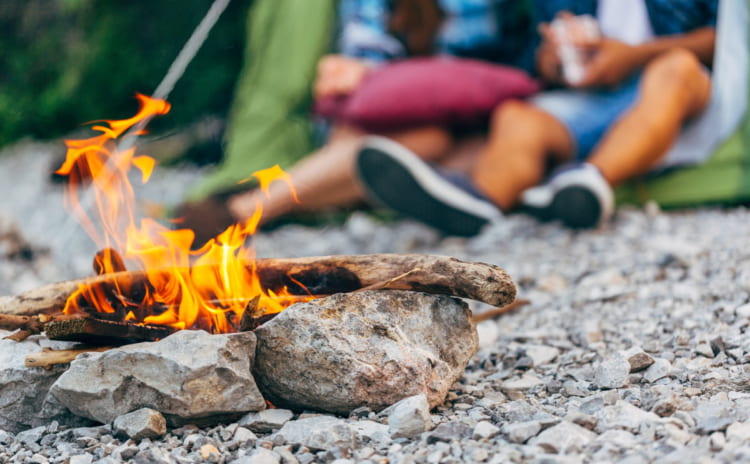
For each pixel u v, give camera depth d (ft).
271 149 9.49
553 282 6.58
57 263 8.06
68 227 8.66
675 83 7.86
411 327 4.85
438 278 4.81
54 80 12.55
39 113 12.36
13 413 4.79
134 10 11.64
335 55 9.28
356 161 7.72
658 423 4.15
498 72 8.30
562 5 8.27
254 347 4.60
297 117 9.48
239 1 11.32
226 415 4.63
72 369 4.52
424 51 8.84
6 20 12.80
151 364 4.43
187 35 11.50
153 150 11.41
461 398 5.11
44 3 12.44
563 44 8.18
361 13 9.02
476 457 3.97
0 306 5.21
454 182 7.77
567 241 7.41
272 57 9.62
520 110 8.14
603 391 5.08
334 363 4.59
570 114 8.11
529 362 5.47
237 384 4.50
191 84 11.38
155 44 11.64
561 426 4.12
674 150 8.02
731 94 7.91
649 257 6.72
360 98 8.29
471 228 7.84
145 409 4.45
